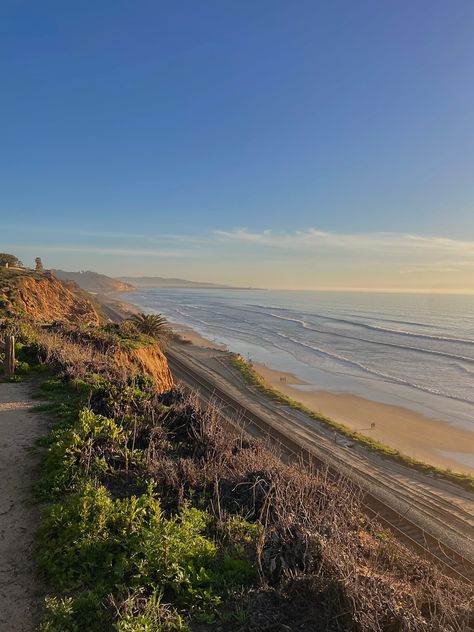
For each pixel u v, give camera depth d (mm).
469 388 39500
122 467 8445
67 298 50094
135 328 36156
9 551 5891
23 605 4973
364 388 38875
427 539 11883
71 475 7680
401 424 28469
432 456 22750
